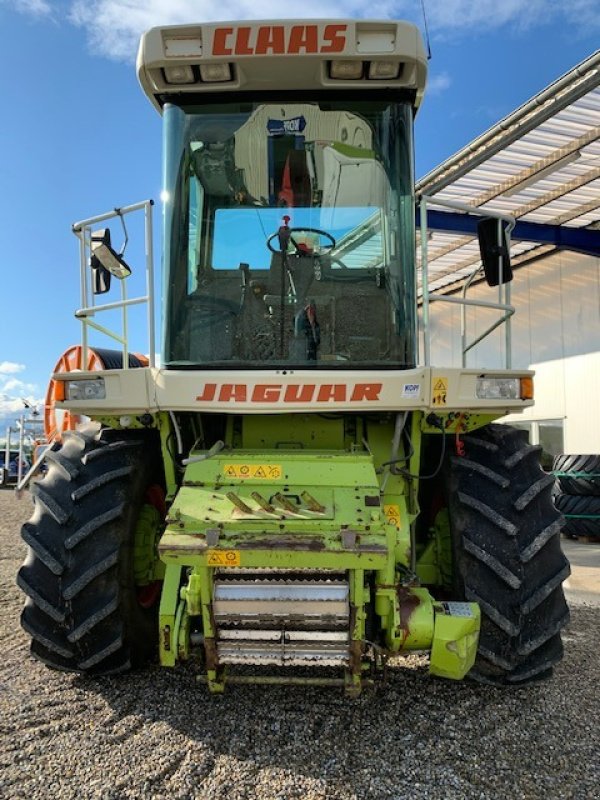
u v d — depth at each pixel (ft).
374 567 8.16
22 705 9.94
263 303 11.05
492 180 30.78
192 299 11.06
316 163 11.16
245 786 7.82
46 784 7.82
